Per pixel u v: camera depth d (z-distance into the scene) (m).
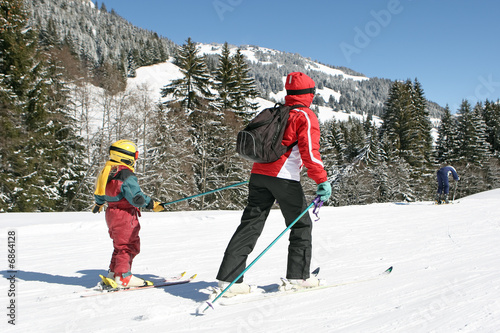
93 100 26.80
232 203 28.33
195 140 29.06
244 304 2.38
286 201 2.58
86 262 4.16
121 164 2.99
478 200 11.95
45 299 2.65
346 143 59.47
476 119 50.56
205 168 28.28
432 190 45.47
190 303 2.46
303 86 2.61
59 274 3.57
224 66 35.03
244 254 2.57
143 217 8.09
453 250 4.20
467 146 49.56
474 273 3.00
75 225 6.90
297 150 2.57
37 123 22.72
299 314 2.12
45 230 6.50
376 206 11.30
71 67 27.89
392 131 45.84
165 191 25.30
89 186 23.64
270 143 2.45
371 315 2.05
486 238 4.95
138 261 4.10
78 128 27.06
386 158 42.84
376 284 2.80
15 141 20.52
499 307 2.07
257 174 2.61
